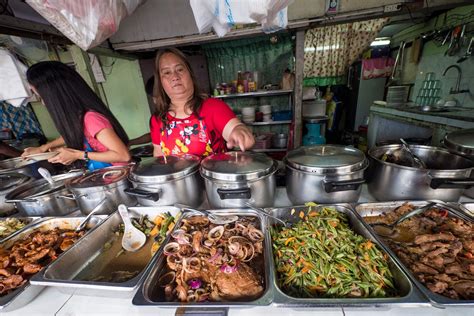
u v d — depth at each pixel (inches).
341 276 30.8
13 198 49.8
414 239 37.2
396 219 40.7
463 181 35.9
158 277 32.1
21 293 29.2
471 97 109.7
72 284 29.6
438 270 31.5
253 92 135.8
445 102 121.5
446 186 37.8
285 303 24.8
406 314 24.8
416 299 24.3
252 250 35.9
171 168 45.8
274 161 46.6
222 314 25.5
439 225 38.9
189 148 60.4
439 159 49.8
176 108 61.9
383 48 181.5
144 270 31.2
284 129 162.9
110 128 56.7
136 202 52.2
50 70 50.6
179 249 36.0
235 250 35.0
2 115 156.0
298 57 114.6
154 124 64.2
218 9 43.2
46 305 29.7
